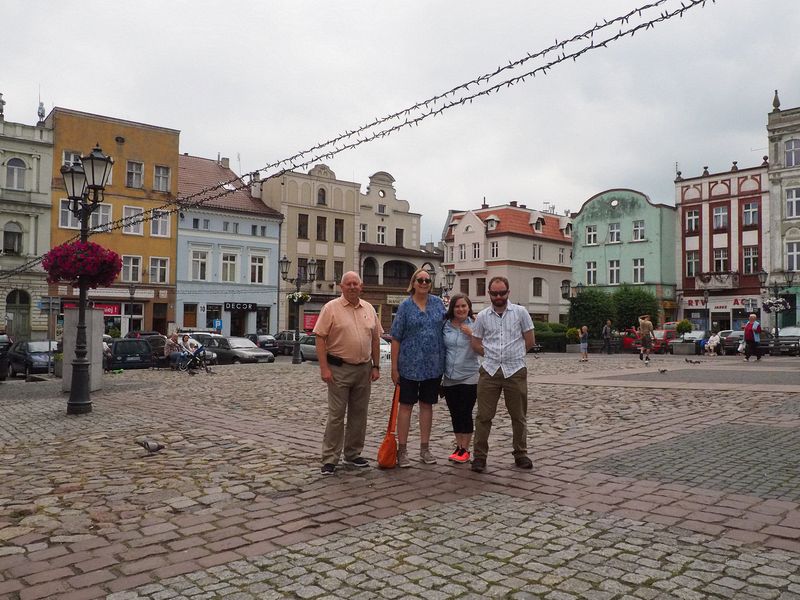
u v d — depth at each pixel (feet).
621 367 73.67
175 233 154.92
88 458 24.20
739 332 120.06
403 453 21.76
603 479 19.31
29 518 16.48
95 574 12.71
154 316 152.15
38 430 31.89
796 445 23.75
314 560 13.23
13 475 21.50
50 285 138.41
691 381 50.34
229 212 161.48
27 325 137.39
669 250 172.14
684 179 168.86
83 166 41.45
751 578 11.79
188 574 12.64
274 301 169.07
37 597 11.66
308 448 25.49
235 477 20.58
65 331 51.39
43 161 139.13
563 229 212.02
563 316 208.23
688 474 19.60
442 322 22.12
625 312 145.48
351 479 20.10
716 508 16.08
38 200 138.41
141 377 66.95
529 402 38.63
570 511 16.15
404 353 21.79
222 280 161.89
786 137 147.84
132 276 149.38
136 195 150.20
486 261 196.85
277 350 131.34
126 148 149.38
